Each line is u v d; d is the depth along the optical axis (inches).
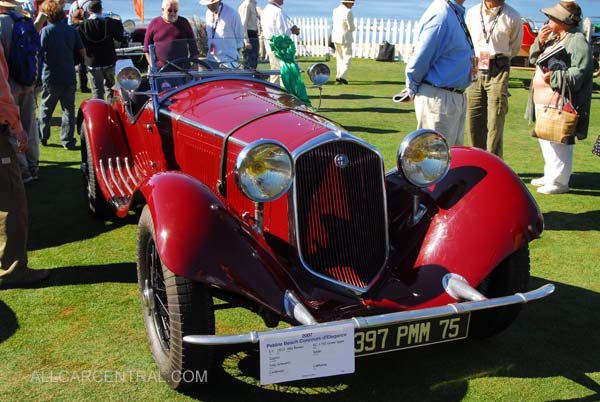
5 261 171.8
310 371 108.7
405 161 138.4
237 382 131.5
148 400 124.3
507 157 323.3
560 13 240.5
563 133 245.1
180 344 118.2
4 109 157.6
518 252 139.4
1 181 165.9
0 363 136.0
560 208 246.7
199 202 121.0
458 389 129.8
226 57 195.5
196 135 159.2
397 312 114.8
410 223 143.6
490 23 255.1
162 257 115.0
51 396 124.8
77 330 150.8
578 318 160.4
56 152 323.9
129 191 192.9
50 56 312.8
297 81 189.3
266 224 137.9
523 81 611.8
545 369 137.4
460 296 124.1
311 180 128.7
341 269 131.6
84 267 187.9
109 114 220.1
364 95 510.0
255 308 126.1
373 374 135.6
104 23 378.3
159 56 185.2
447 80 199.8
